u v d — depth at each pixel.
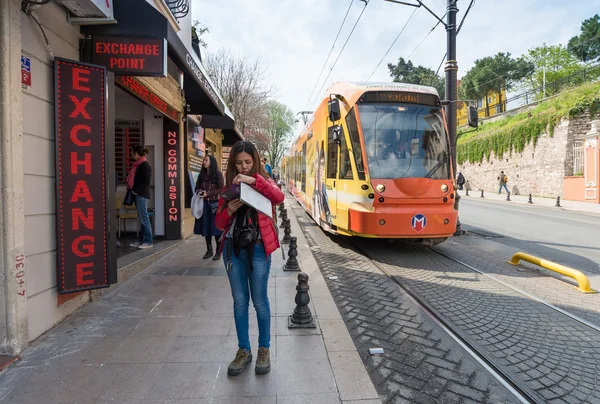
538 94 37.47
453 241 9.11
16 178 2.96
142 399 2.46
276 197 2.86
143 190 6.36
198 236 8.74
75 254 3.58
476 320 4.21
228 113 10.86
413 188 6.61
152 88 5.95
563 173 22.03
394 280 5.68
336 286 5.35
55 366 2.85
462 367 3.17
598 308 4.67
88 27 3.99
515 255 6.79
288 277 5.38
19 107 2.97
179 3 6.86
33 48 3.21
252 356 3.07
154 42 4.08
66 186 3.51
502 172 24.89
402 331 3.88
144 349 3.14
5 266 2.94
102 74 3.70
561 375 3.10
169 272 5.48
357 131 6.92
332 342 3.35
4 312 2.97
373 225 6.49
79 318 3.76
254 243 2.80
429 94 7.28
